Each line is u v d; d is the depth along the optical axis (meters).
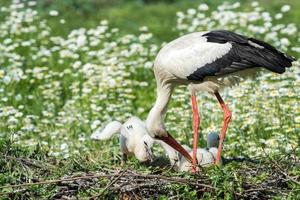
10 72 17.58
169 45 12.86
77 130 14.98
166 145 12.50
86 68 17.16
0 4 24.06
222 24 20.05
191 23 21.83
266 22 20.27
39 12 24.69
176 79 12.75
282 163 11.77
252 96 15.09
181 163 12.33
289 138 13.71
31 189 11.07
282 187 11.19
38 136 14.45
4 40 19.75
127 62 18.03
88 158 12.46
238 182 10.89
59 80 18.00
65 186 11.20
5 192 10.96
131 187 11.02
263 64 12.04
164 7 27.02
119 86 16.64
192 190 10.96
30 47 19.80
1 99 16.22
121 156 12.89
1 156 11.75
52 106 16.08
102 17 25.31
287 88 15.27
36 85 17.81
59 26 23.08
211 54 12.41
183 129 14.60
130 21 24.59
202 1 26.25
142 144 12.33
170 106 16.22
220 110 15.00
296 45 19.45
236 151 13.45
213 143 13.24
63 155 12.80
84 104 16.19
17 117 15.75
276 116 14.62
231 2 25.50
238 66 12.30
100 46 19.77
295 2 26.02
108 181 11.16
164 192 11.05
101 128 14.97
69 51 18.45
